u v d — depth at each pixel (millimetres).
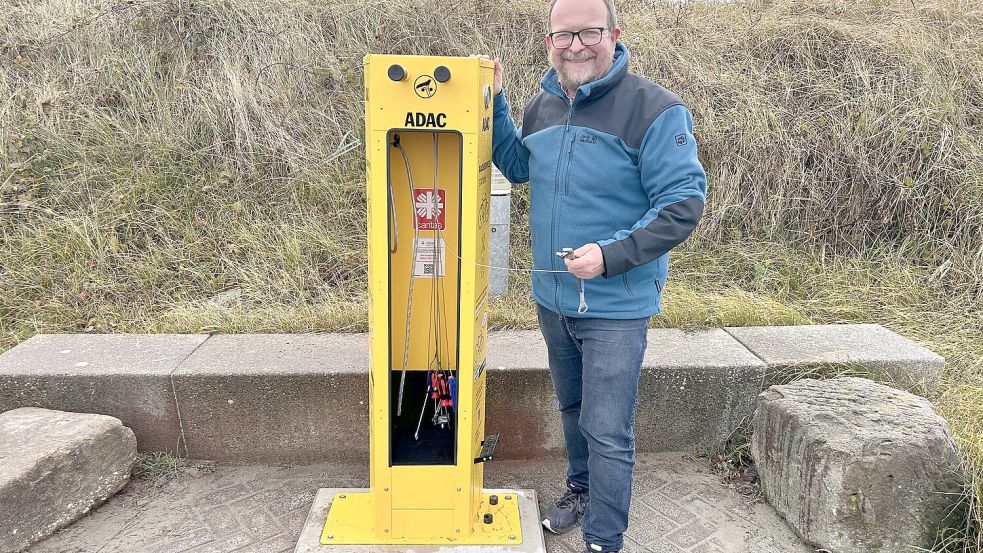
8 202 3719
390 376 1876
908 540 2039
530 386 2572
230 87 4230
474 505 2084
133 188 3836
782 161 4098
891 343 2830
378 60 1599
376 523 2021
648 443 2691
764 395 2424
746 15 5113
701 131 4203
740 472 2574
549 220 1778
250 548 2152
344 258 3662
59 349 2721
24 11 4754
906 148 4047
